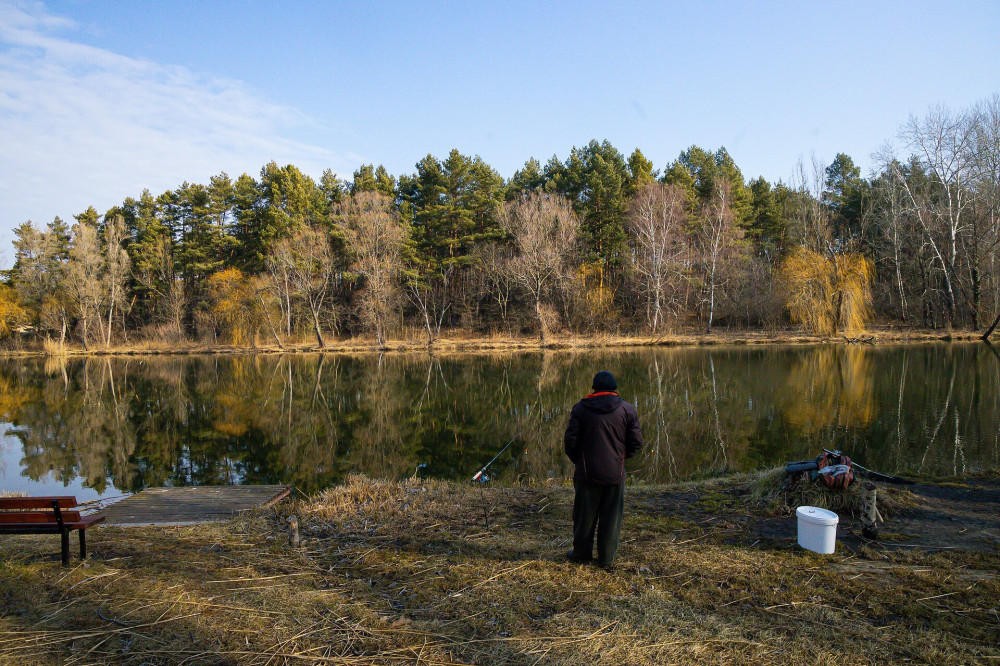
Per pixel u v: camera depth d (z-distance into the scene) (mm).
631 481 9227
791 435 12297
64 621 3889
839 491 5758
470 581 4426
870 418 13602
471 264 46031
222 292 44812
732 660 3289
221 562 4953
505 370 27547
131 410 19359
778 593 4090
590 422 4566
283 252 42219
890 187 37812
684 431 13086
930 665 3211
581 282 42531
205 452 13172
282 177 48375
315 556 5082
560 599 4090
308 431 15352
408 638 3619
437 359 33812
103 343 45500
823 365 24250
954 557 4652
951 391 16969
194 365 34688
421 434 14578
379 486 7309
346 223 43375
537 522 5859
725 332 40906
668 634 3570
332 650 3500
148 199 54781
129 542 5523
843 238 45219
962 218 34562
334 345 42500
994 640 3461
